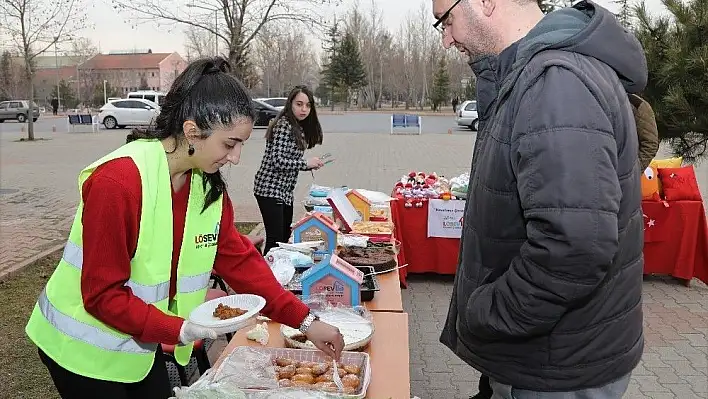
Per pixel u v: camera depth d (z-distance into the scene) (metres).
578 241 1.49
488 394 2.99
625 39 1.71
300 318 2.08
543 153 1.54
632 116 1.70
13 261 6.10
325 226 3.57
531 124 1.58
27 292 5.23
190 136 1.77
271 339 2.42
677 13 5.60
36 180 11.91
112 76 69.31
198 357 3.18
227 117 1.74
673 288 5.64
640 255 1.78
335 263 2.74
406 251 5.85
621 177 1.65
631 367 1.79
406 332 2.49
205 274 2.00
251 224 7.99
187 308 1.98
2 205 9.34
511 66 1.83
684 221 5.56
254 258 2.17
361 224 4.30
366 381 1.96
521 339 1.75
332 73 55.72
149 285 1.82
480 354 1.86
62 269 1.86
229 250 2.12
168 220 1.82
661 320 4.84
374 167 13.52
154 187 1.76
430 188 5.91
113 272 1.70
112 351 1.86
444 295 5.52
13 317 4.64
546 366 1.74
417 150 17.28
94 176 1.72
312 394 1.84
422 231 5.81
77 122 25.16
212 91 1.74
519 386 1.80
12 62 47.91
